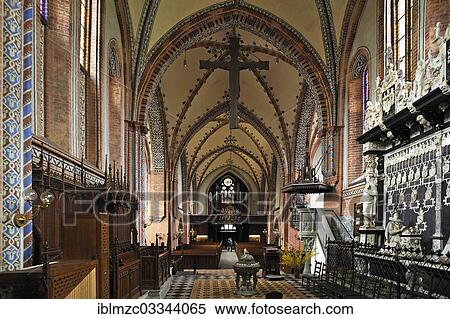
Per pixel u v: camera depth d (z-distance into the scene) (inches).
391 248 452.4
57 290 238.7
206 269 989.2
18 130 277.4
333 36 767.7
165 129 1116.5
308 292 620.4
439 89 372.8
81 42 532.1
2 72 272.2
